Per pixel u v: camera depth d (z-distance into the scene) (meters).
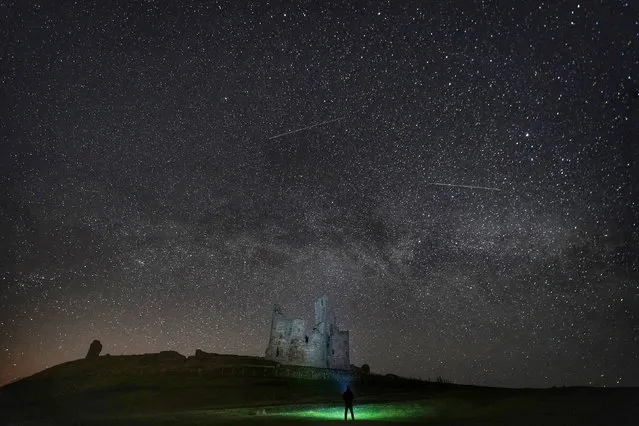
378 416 31.70
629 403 32.94
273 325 73.06
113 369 64.06
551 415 29.17
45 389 54.19
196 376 58.62
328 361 71.50
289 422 27.78
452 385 56.28
